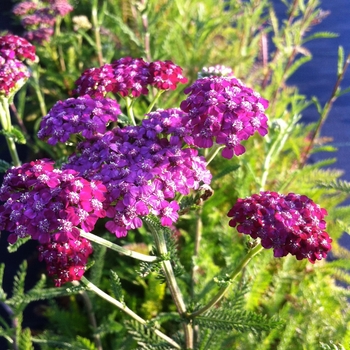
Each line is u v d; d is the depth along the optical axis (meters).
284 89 0.54
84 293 0.31
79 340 0.32
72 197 0.18
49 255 0.20
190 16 0.63
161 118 0.22
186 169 0.20
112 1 0.72
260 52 0.61
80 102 0.23
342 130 0.59
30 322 0.42
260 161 0.47
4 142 0.61
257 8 0.52
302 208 0.20
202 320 0.24
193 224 0.41
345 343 0.28
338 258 0.42
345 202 0.50
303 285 0.35
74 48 0.60
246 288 0.28
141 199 0.18
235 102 0.20
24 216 0.18
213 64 0.54
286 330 0.30
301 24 0.46
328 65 0.69
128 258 0.40
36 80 0.47
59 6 0.47
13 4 0.89
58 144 0.49
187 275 0.35
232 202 0.44
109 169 0.19
